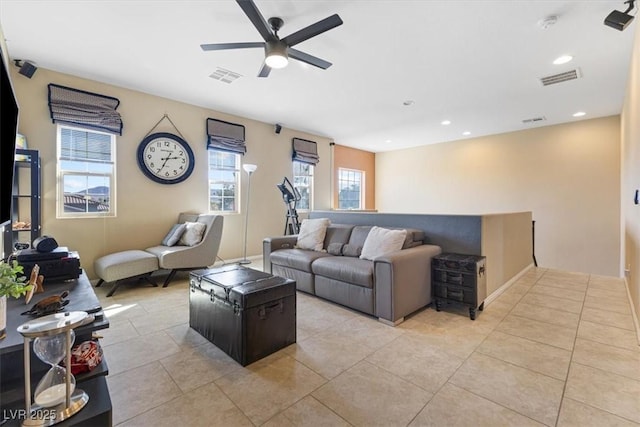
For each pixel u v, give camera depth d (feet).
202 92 13.42
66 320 3.61
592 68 10.80
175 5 7.52
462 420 4.63
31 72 10.55
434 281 9.52
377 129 19.75
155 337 7.56
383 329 8.01
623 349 6.81
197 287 7.79
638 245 8.21
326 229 12.79
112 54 10.00
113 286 11.48
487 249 10.00
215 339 7.08
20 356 4.23
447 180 22.93
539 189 18.60
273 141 18.78
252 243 17.76
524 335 7.59
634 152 9.71
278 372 5.98
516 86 12.51
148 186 13.65
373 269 8.82
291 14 7.88
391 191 26.40
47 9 7.62
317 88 12.90
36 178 9.41
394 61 10.41
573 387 5.43
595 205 16.71
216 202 16.25
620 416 4.68
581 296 10.77
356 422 4.60
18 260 6.31
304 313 9.17
